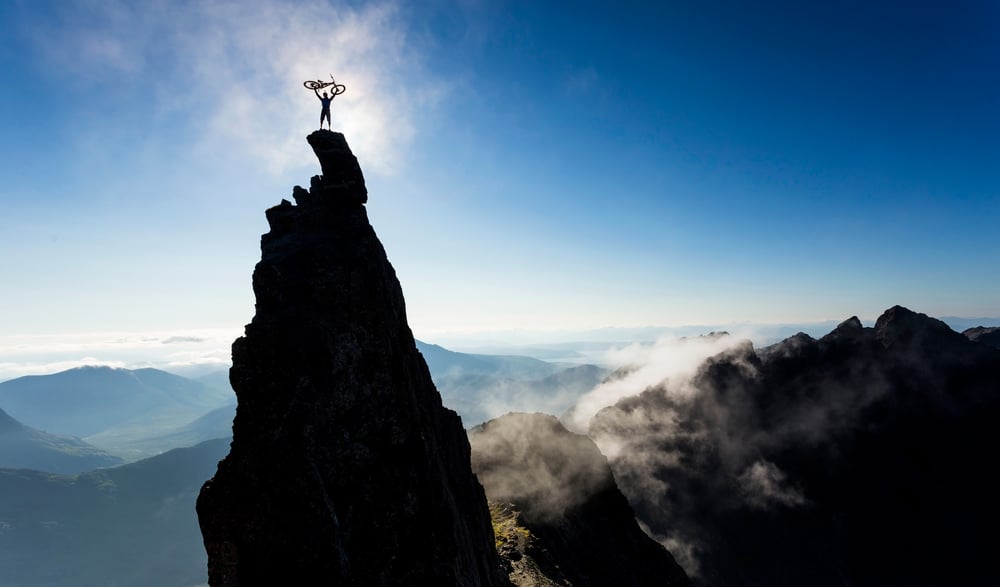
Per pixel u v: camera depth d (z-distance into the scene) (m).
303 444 25.14
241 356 26.84
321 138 37.25
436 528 28.89
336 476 26.14
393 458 29.16
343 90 38.75
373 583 25.36
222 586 23.83
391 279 37.84
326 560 23.77
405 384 32.22
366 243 34.00
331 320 28.94
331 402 26.91
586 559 90.00
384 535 26.77
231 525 24.16
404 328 38.91
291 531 23.97
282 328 27.22
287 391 26.11
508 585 51.84
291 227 35.41
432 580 27.11
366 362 30.02
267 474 24.72
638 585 92.81
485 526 46.34
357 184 37.34
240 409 26.08
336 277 30.39
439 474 33.00
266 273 30.00
